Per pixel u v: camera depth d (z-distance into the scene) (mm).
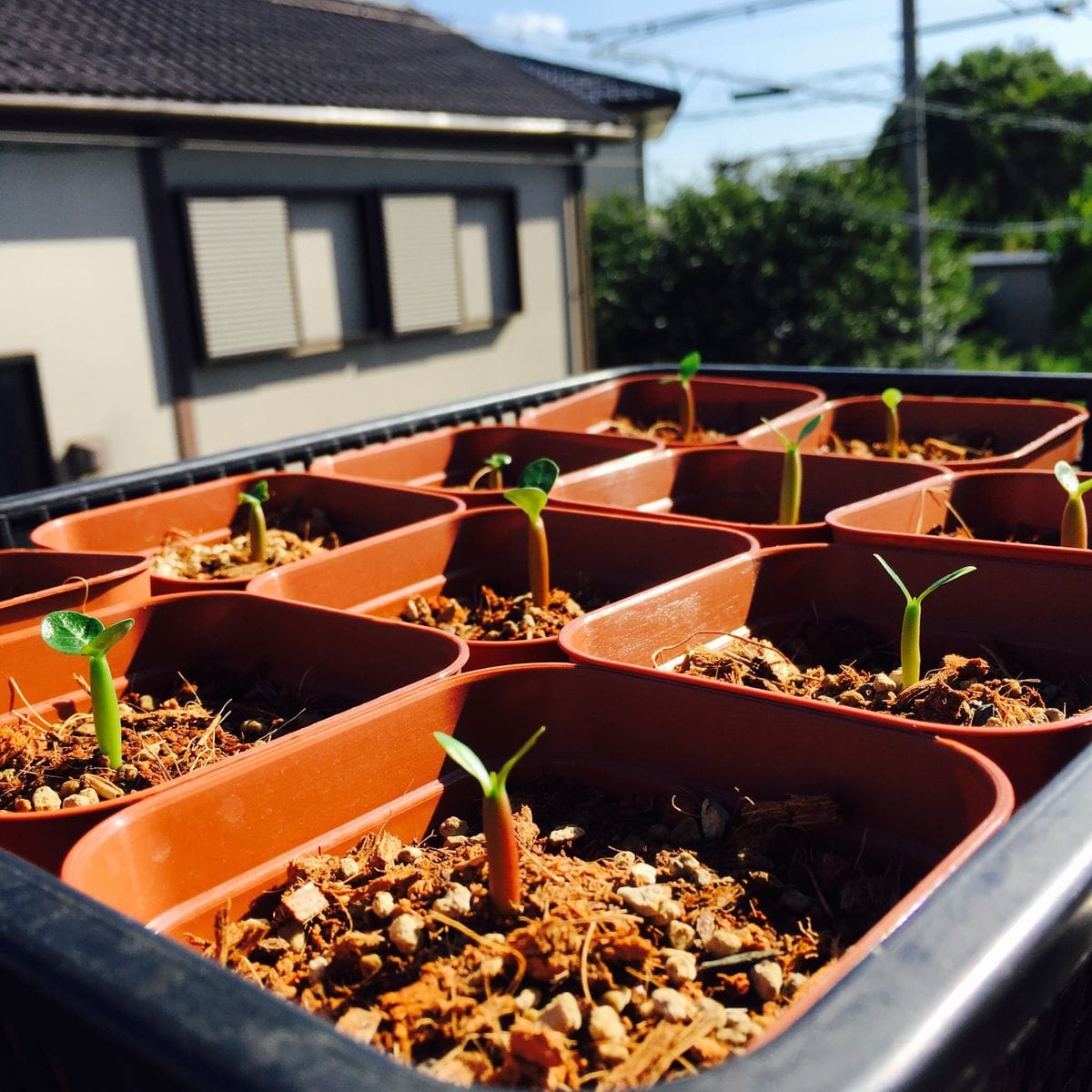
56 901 126
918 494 385
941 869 157
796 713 215
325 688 291
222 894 201
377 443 540
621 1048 152
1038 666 297
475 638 339
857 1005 100
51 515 418
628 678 234
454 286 1500
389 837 217
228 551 430
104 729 253
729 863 207
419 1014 163
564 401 618
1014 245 4887
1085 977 150
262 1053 97
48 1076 133
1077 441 494
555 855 213
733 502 463
